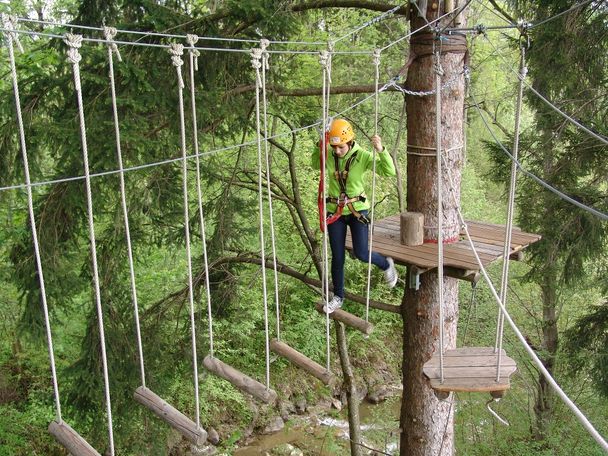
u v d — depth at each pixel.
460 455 9.33
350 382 9.10
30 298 5.80
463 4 4.88
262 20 5.96
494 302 11.23
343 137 4.37
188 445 10.88
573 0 7.26
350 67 12.08
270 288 11.88
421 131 5.20
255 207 7.70
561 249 8.49
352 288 13.26
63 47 5.79
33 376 10.21
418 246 5.08
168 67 5.84
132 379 6.93
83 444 3.13
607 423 9.42
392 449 10.72
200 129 6.39
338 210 4.58
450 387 3.53
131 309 6.97
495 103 13.83
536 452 9.01
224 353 11.48
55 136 5.24
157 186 6.29
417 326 5.70
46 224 5.75
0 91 5.52
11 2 8.86
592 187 8.32
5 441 9.25
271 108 7.06
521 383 10.95
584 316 9.53
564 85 7.57
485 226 5.78
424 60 5.10
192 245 8.05
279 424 11.94
